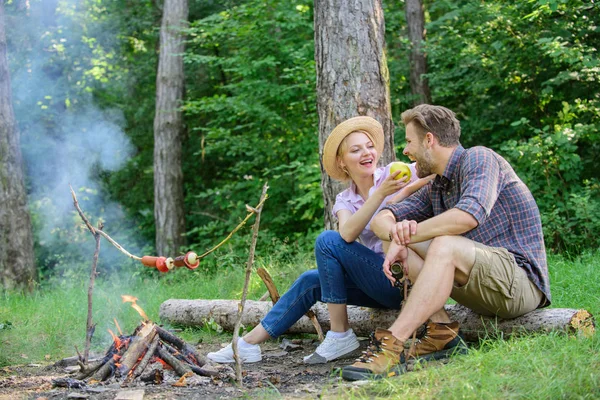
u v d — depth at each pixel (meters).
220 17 11.82
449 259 3.24
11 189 9.85
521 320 3.60
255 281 6.71
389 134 5.59
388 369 3.21
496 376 2.89
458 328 3.52
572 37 9.05
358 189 4.04
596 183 8.54
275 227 11.88
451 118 3.51
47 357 4.68
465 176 3.38
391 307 3.96
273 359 4.19
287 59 11.46
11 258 9.75
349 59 5.49
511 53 9.57
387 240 3.55
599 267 5.62
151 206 15.10
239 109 11.48
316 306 4.58
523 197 3.51
